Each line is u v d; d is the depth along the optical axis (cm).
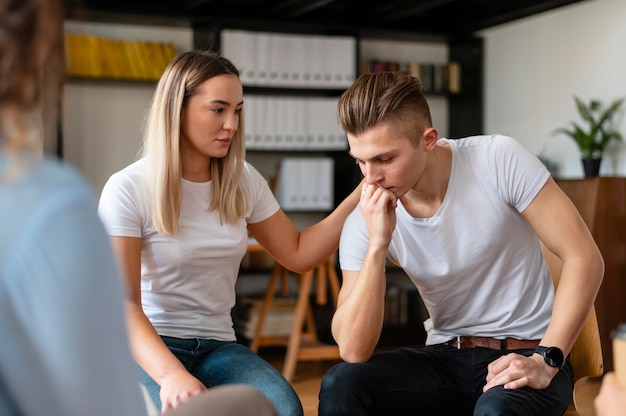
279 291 615
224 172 233
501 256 219
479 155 219
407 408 217
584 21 571
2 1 81
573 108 583
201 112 222
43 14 84
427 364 223
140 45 571
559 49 593
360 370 214
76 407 86
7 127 84
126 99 580
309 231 254
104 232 89
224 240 231
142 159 234
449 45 670
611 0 551
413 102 207
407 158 206
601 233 487
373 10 607
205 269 230
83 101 570
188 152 229
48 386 85
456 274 220
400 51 662
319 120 598
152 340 206
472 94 657
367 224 215
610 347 482
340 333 220
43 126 91
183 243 226
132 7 557
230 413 110
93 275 85
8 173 83
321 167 593
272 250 253
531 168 213
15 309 83
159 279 228
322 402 212
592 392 229
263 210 250
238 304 586
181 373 199
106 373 88
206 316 233
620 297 487
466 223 217
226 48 580
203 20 575
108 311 88
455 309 226
